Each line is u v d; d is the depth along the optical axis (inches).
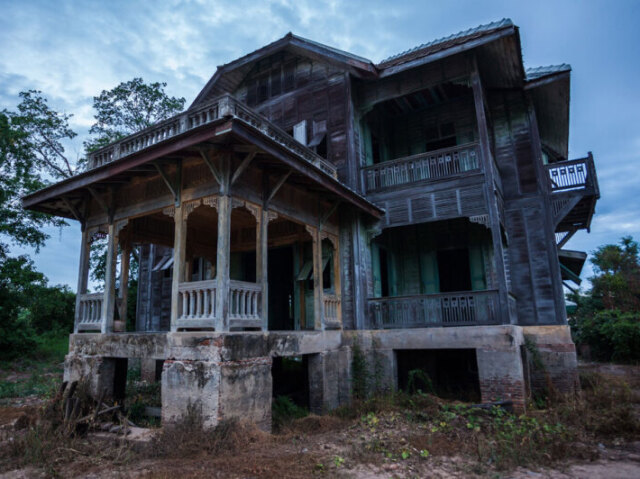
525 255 532.1
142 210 391.9
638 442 289.0
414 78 544.7
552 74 533.3
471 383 521.0
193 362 302.7
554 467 244.1
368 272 524.4
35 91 919.7
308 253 554.9
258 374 322.0
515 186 552.7
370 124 610.9
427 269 602.9
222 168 330.0
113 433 312.7
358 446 282.2
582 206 561.6
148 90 995.3
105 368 381.4
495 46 490.9
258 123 382.9
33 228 865.5
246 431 289.6
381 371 456.1
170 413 305.7
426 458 260.4
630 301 1067.9
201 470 236.7
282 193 407.5
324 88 588.7
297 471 234.4
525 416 329.7
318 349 416.5
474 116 602.5
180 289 339.3
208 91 681.6
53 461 263.3
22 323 876.6
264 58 655.8
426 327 454.9
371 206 492.4
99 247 1083.9
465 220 588.1
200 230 532.7
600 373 608.1
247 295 346.9
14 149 825.5
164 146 319.3
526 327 478.9
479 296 442.3
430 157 518.6
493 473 234.2
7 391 551.5
